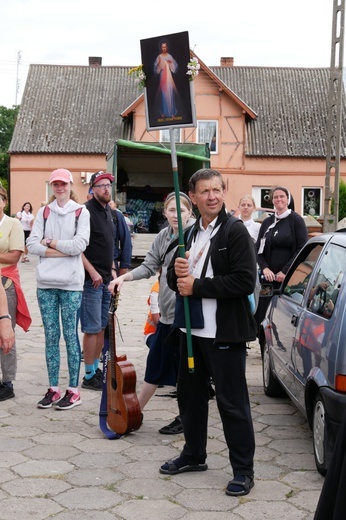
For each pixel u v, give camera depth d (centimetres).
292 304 600
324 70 3869
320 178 3491
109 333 554
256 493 448
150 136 3375
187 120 458
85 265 679
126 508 422
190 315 450
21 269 2027
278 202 796
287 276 660
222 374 447
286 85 3772
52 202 640
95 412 623
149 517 411
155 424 592
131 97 3747
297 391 541
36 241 627
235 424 447
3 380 665
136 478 470
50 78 3825
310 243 621
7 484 455
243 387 451
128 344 942
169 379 568
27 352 880
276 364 640
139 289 1630
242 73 3825
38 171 3509
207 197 450
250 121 3559
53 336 636
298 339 539
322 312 498
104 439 550
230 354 445
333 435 441
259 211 2383
